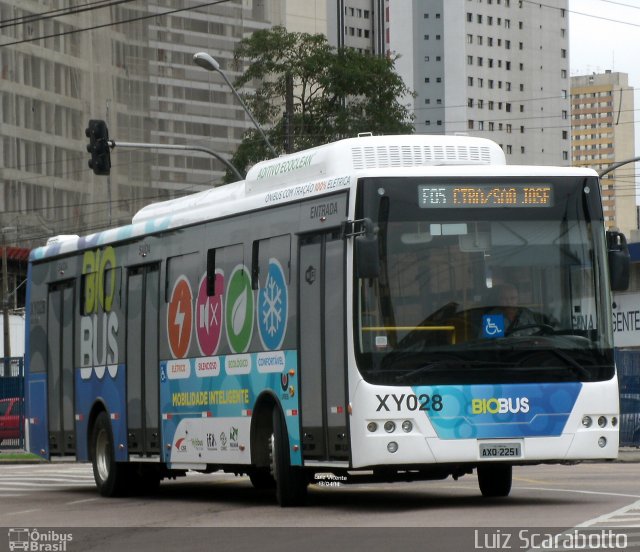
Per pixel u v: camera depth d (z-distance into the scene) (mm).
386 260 21922
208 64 48688
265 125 95688
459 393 21844
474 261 22172
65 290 32938
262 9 184000
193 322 27047
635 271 71688
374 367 21719
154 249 28797
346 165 23219
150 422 28688
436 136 23734
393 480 23891
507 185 22406
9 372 63844
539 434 22047
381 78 95938
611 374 22453
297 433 23422
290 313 23672
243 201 25547
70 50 150875
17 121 145250
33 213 146250
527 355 22094
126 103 156875
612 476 33469
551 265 22391
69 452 32531
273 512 23438
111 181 155625
